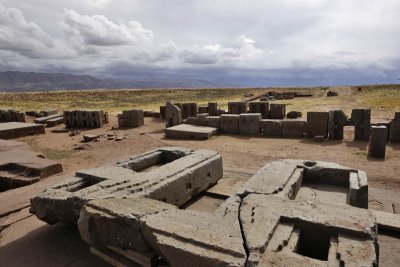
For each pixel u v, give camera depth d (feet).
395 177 28.84
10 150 38.17
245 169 30.73
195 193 21.75
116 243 14.26
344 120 45.16
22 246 17.54
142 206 14.85
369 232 11.60
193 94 223.92
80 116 65.82
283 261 10.44
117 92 241.14
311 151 39.47
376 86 181.37
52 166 31.60
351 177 19.34
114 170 20.48
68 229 19.07
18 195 25.48
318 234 12.48
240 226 12.82
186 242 11.60
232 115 53.01
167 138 51.24
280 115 62.59
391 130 43.19
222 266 10.41
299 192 19.80
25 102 162.20
